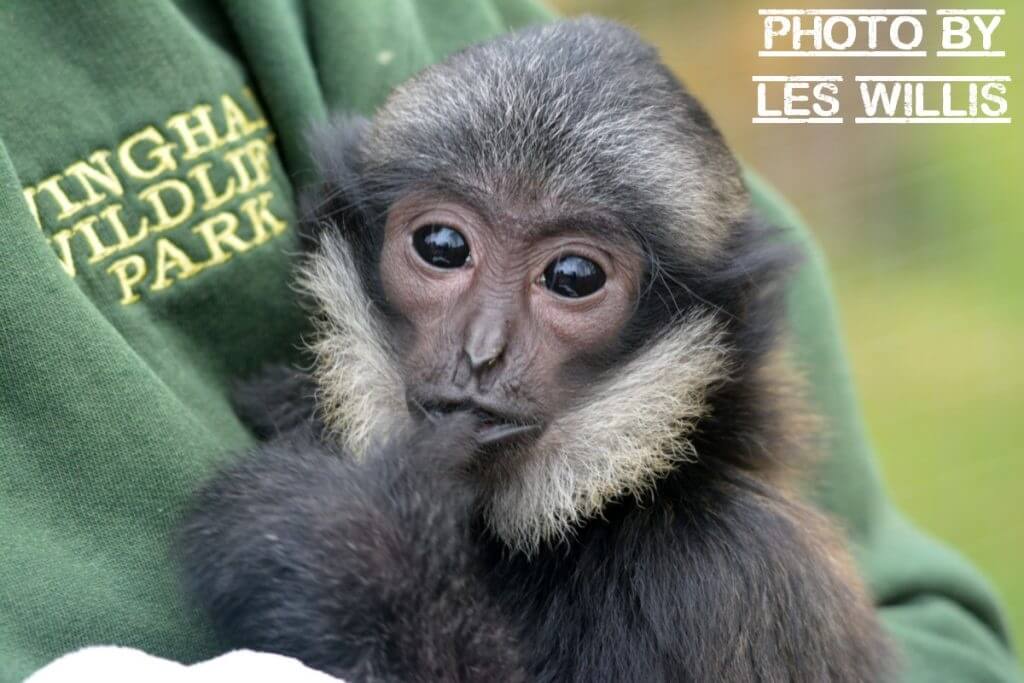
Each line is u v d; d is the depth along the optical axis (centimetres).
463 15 57
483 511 50
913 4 102
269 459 47
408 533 47
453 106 50
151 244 48
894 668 52
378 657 46
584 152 49
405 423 50
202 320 49
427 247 50
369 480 47
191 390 48
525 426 49
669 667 48
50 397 45
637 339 50
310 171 52
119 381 45
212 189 50
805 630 49
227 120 50
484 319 49
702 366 50
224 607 46
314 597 46
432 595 46
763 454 51
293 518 46
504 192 49
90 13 48
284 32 52
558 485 50
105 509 45
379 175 51
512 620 50
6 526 44
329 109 53
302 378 51
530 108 49
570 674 49
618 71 50
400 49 55
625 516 50
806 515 51
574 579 50
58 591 44
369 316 51
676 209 50
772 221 56
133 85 49
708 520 49
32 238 45
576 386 50
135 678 42
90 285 47
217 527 46
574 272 49
